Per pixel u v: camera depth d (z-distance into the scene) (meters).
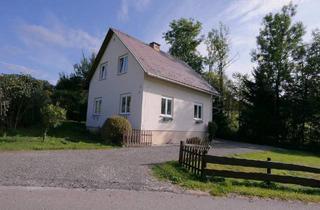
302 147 26.75
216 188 7.43
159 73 18.25
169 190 6.95
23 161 9.04
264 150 19.64
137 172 8.59
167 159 11.43
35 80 18.88
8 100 16.20
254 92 29.58
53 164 8.85
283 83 29.83
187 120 21.36
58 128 20.38
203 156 8.52
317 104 26.09
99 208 5.27
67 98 26.95
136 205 5.62
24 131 17.25
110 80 21.11
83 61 37.62
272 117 28.09
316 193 8.00
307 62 28.66
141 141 17.14
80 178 7.33
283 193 7.48
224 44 38.84
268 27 31.50
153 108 18.31
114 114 20.00
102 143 15.41
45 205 5.22
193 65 39.81
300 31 30.17
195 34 40.56
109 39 21.88
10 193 5.79
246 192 7.25
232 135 29.70
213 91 23.78
